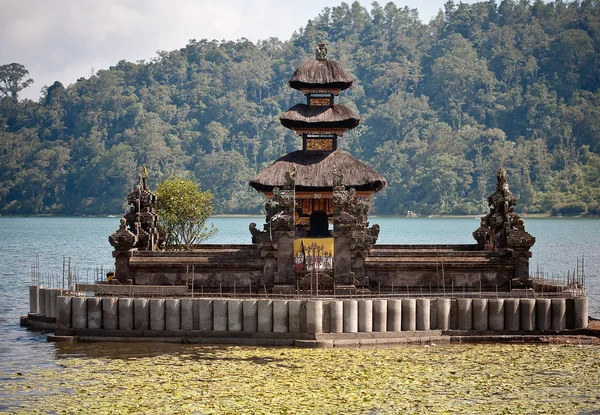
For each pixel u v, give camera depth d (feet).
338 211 189.26
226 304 176.24
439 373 154.10
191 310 177.37
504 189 199.31
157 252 193.77
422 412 133.49
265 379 149.69
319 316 173.06
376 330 175.01
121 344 177.47
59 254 438.40
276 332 174.60
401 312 176.76
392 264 189.98
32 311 206.49
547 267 355.97
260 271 190.80
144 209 207.82
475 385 147.23
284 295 183.01
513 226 195.11
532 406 137.08
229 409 133.69
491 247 203.62
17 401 139.13
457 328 178.91
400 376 151.84
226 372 154.30
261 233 200.85
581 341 177.06
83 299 180.96
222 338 175.94
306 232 217.97
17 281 306.14
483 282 192.24
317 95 227.81
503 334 178.81
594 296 259.60
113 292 184.85
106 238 593.01
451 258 191.31
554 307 179.32
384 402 137.69
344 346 172.65
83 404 136.77
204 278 191.72
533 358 164.66
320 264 191.52
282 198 190.70
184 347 174.19
